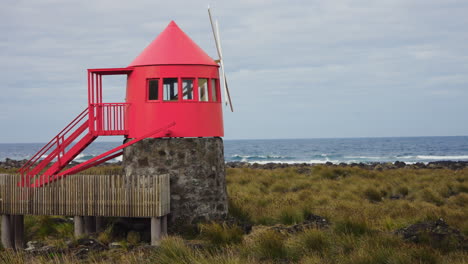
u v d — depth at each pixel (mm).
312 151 122688
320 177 29594
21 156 119000
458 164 49938
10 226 13258
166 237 11352
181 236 12969
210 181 13984
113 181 12461
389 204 18875
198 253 9820
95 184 12570
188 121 13781
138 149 13734
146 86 13883
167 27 14734
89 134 13875
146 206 12273
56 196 12820
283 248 10148
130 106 14055
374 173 31125
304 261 9305
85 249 11477
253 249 10258
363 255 8992
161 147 13617
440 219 11766
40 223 14430
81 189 12656
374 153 108438
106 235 12969
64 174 13367
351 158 88750
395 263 8695
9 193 13117
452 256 9336
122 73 14305
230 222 13664
